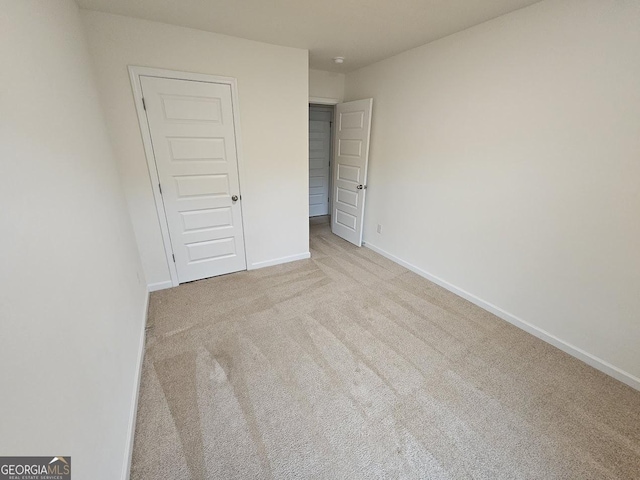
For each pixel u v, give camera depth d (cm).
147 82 233
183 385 174
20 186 78
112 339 140
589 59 169
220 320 239
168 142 254
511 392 172
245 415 156
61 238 100
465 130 250
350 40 264
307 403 163
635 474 130
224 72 259
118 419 130
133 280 216
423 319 244
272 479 127
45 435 74
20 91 88
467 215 261
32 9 108
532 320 224
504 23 208
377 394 170
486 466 133
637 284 168
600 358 189
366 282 310
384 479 127
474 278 265
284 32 245
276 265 351
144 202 259
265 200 321
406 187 326
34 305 76
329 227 516
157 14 211
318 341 215
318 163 555
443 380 180
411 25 228
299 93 302
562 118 186
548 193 200
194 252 298
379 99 344
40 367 75
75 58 163
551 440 144
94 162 164
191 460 133
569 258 196
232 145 283
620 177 166
